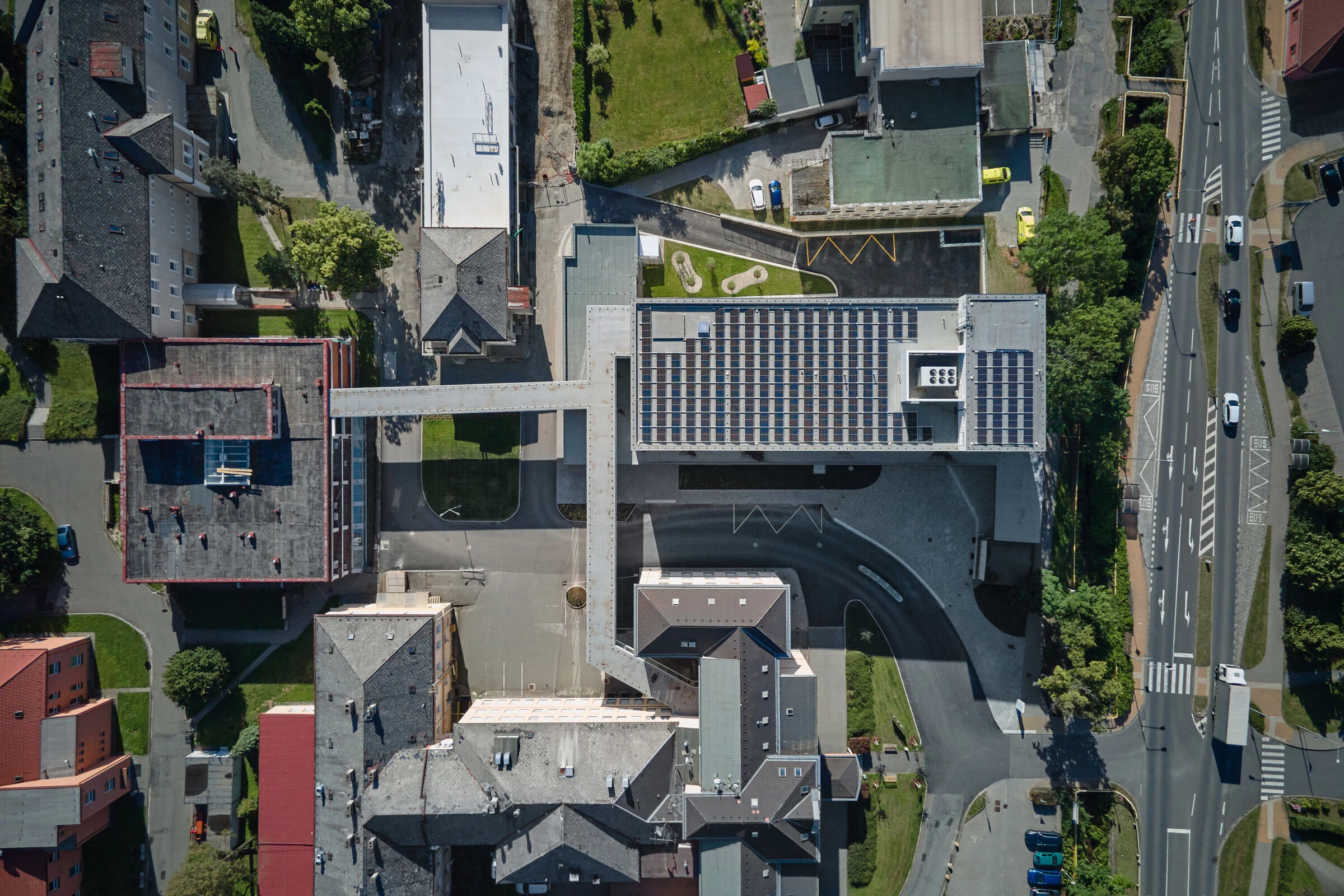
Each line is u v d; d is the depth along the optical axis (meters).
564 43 79.44
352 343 78.88
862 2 72.88
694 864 73.06
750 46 77.94
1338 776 78.69
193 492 73.19
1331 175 77.62
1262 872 79.06
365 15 71.62
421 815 69.81
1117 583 78.94
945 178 74.25
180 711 80.00
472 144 75.75
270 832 74.44
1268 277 78.81
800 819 69.81
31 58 68.81
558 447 80.50
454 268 70.75
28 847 71.50
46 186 67.88
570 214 80.31
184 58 76.94
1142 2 77.50
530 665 80.75
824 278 80.12
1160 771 79.62
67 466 79.62
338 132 79.56
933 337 69.88
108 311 68.75
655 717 74.12
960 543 80.25
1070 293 76.94
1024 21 77.38
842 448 70.31
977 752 80.31
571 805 69.81
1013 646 80.12
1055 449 79.19
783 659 76.12
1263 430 79.19
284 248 79.62
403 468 80.88
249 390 72.06
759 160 79.81
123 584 79.94
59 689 75.94
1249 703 78.06
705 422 70.81
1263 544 79.31
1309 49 74.62
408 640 71.94
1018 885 79.94
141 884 79.31
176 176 72.25
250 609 79.81
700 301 70.56
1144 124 76.19
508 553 80.69
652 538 80.75
